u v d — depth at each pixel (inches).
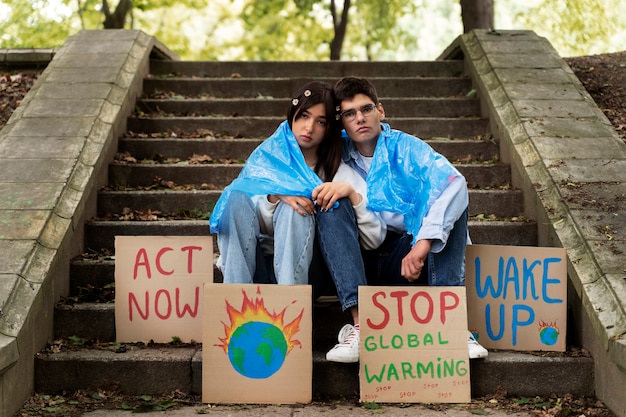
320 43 705.0
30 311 133.2
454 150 223.8
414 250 136.6
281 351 133.7
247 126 239.0
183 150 223.5
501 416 126.4
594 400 136.2
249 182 141.9
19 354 126.6
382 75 288.2
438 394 133.6
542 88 231.6
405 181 146.3
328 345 150.6
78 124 203.6
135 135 229.1
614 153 188.5
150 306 148.0
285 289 134.5
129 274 148.3
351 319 153.7
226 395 132.6
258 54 731.4
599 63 296.7
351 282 137.6
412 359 134.2
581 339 145.8
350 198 141.1
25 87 263.3
